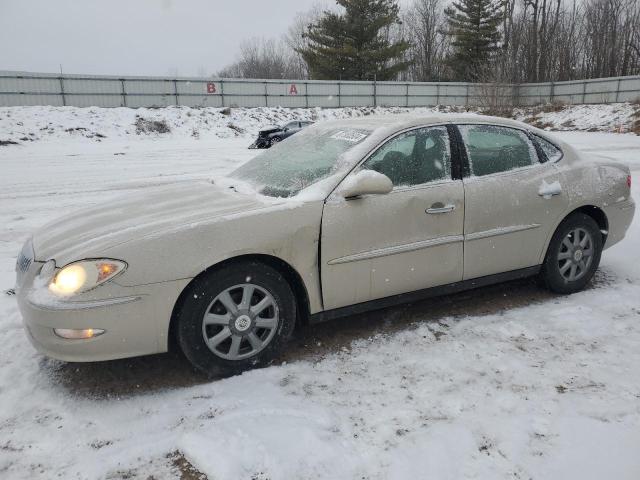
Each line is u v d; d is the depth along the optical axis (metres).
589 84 37.41
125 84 32.12
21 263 3.06
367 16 44.16
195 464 2.28
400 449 2.35
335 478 2.17
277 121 33.91
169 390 2.88
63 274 2.66
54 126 25.66
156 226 2.87
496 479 2.16
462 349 3.29
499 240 3.74
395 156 3.43
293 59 71.81
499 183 3.71
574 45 50.91
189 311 2.83
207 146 23.22
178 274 2.75
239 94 35.78
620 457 2.27
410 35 61.78
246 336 3.01
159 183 11.22
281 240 2.99
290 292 3.12
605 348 3.27
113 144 24.02
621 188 4.35
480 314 3.83
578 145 20.03
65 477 2.22
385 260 3.32
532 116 35.75
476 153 3.72
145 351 2.79
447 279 3.61
